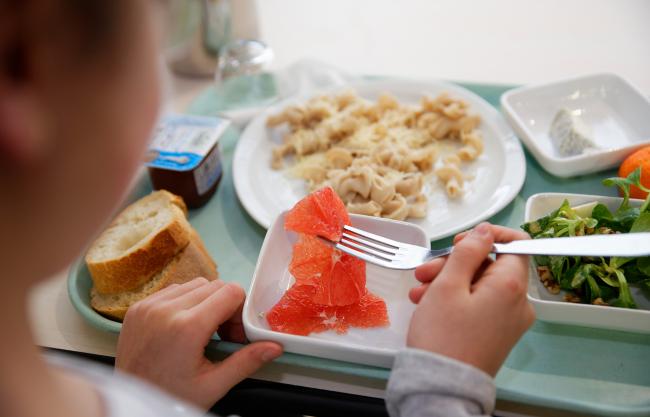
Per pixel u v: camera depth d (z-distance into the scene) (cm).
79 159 31
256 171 118
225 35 145
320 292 80
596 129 118
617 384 73
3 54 27
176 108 136
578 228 86
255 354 71
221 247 101
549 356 77
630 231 84
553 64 142
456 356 59
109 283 88
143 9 31
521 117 123
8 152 28
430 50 154
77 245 34
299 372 77
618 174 107
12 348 34
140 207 101
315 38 164
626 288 79
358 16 172
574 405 69
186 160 105
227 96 137
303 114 126
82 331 88
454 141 124
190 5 135
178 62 147
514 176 108
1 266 31
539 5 166
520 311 64
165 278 89
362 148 120
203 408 69
